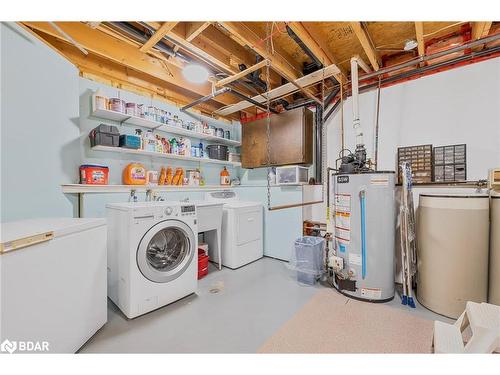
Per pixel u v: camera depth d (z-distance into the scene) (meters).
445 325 1.43
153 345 1.47
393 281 2.09
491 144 2.11
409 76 2.52
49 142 1.93
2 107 1.53
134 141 2.54
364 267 2.07
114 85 2.66
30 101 1.75
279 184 3.28
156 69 2.72
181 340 1.52
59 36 1.97
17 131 1.64
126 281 1.79
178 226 2.08
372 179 2.06
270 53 2.36
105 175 2.40
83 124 2.39
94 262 1.56
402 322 1.71
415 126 2.51
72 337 1.35
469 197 1.75
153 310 1.90
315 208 3.31
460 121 2.26
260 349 1.42
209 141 3.88
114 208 1.97
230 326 1.68
